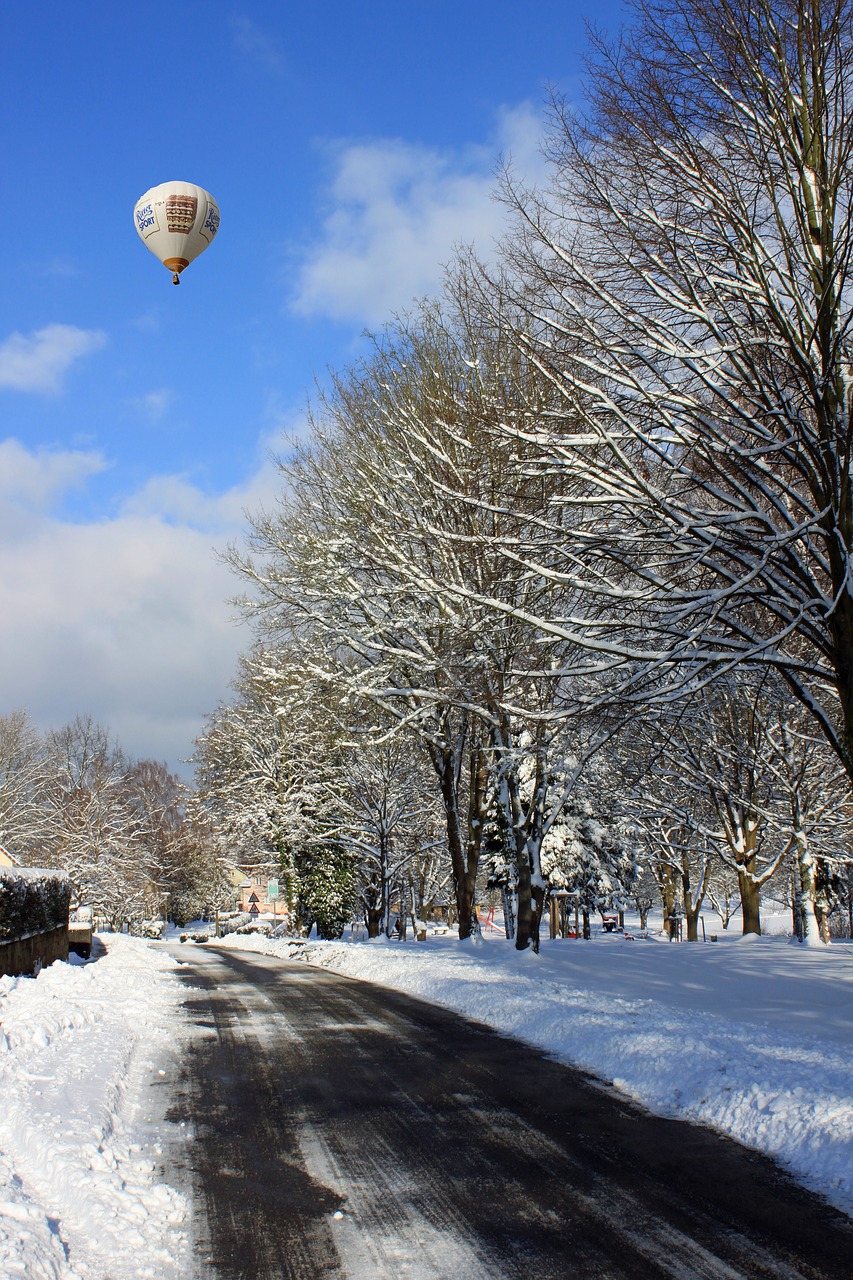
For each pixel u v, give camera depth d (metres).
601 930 70.44
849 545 11.30
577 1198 5.66
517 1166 6.27
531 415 13.39
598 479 12.00
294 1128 7.17
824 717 12.28
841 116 11.18
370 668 22.23
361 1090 8.48
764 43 11.48
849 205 10.70
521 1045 10.88
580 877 42.88
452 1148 6.68
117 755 73.19
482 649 19.06
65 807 61.31
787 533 10.88
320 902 41.69
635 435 11.74
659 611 11.77
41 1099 7.04
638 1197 5.68
